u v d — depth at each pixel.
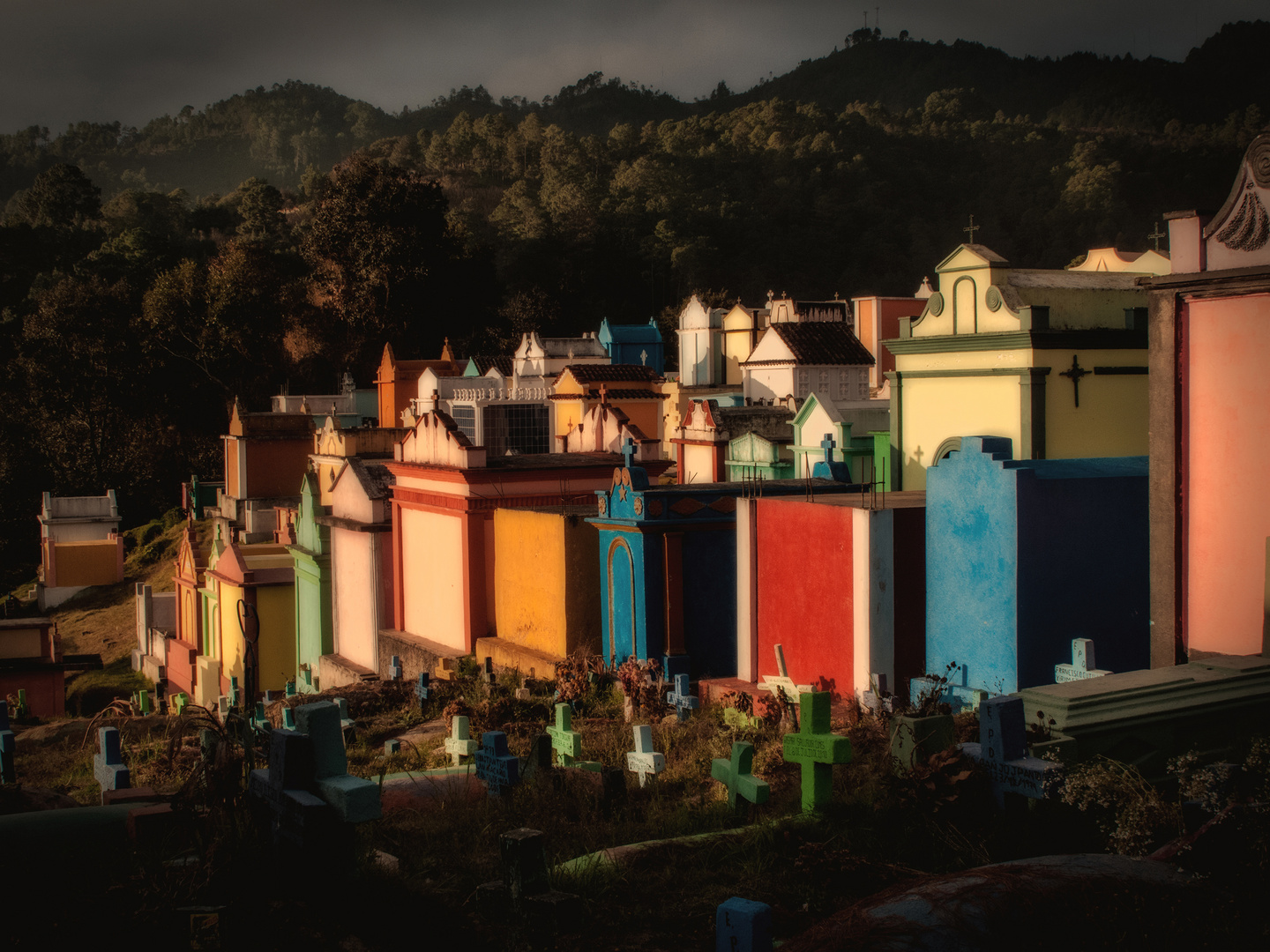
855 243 147.75
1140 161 186.38
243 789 7.07
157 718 20.77
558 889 7.12
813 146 176.75
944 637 13.15
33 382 70.00
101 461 70.69
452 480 21.72
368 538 25.20
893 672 13.76
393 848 8.44
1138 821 6.95
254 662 8.23
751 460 29.39
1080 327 18.78
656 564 16.72
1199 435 11.81
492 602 21.58
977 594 12.64
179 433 73.56
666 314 100.50
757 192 161.12
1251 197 11.20
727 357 59.75
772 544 15.60
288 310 76.00
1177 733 8.56
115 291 75.94
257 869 6.41
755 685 15.43
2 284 105.88
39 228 120.81
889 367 49.47
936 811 7.66
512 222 134.62
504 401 30.56
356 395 60.16
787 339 44.72
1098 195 161.12
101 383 70.69
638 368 44.75
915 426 20.92
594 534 18.98
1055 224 158.50
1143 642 12.77
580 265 120.69
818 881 7.20
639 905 6.95
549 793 9.99
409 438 23.75
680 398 50.97
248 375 74.81
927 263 146.38
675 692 14.59
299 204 172.00
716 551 17.00
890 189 165.62
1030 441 18.16
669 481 35.06
